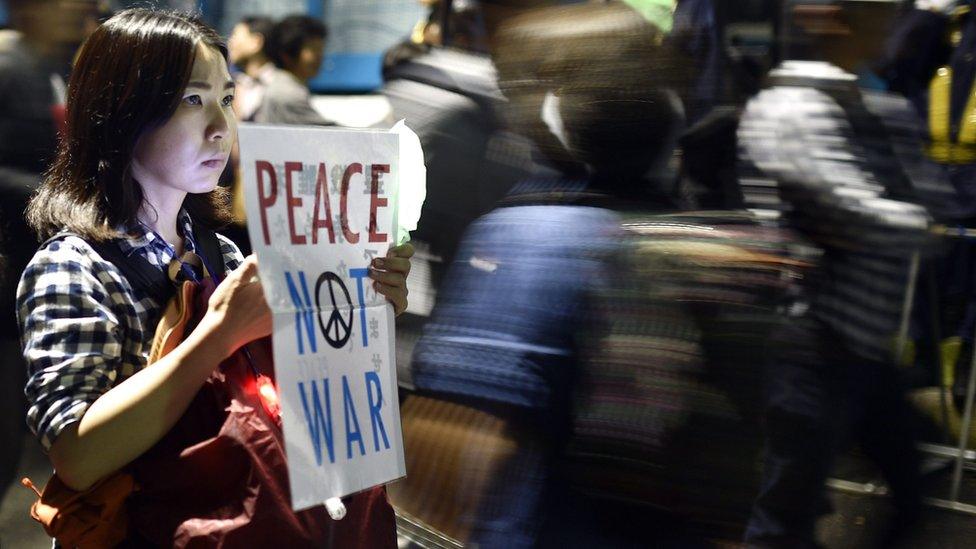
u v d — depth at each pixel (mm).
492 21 2688
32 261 1688
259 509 1611
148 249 1757
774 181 2785
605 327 1739
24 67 3264
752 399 1752
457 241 2715
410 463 1845
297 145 1604
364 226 1719
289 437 1572
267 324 1661
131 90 1696
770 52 3373
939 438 4258
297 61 4840
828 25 3027
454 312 1812
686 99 1932
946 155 4559
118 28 1722
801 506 2639
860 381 2830
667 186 1937
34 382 1603
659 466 1722
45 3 3301
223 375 1672
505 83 1962
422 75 2791
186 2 2830
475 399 1754
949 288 4391
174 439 1652
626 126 1811
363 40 4840
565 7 2004
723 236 1793
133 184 1755
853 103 2871
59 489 1645
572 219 1780
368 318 1718
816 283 2650
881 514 3689
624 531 1736
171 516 1631
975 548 3838
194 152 1751
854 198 2713
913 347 4195
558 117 1866
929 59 4617
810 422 2623
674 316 1741
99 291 1672
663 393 1721
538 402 1728
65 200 1720
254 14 4938
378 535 1837
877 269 2762
